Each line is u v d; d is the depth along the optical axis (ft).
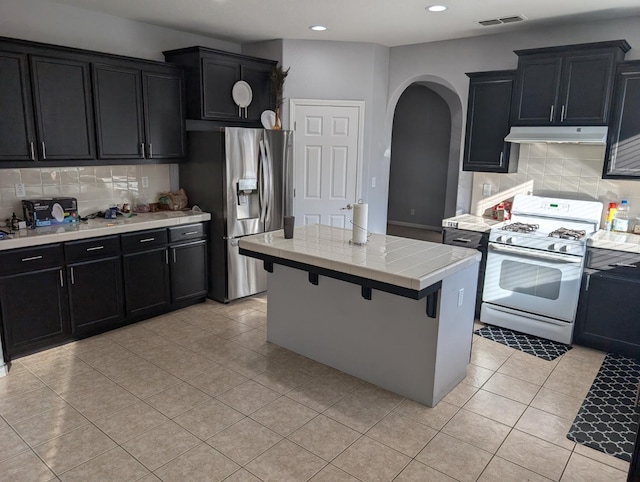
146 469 7.73
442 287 9.16
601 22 13.21
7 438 8.45
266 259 10.77
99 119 12.84
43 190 12.89
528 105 13.42
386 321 10.11
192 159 15.39
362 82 17.12
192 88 14.93
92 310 12.51
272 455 8.13
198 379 10.64
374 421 9.18
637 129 12.05
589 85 12.39
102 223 13.06
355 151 17.56
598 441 8.66
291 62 16.84
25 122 11.39
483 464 8.00
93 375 10.73
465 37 15.69
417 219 28.17
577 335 12.66
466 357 10.76
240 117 16.05
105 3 12.60
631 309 11.75
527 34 14.49
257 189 15.46
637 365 11.61
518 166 14.88
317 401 9.85
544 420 9.30
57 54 11.76
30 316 11.28
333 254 9.96
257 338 12.90
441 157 26.68
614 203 13.28
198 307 15.20
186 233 14.51
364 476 7.66
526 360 11.83
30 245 11.03
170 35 15.35
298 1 12.10
